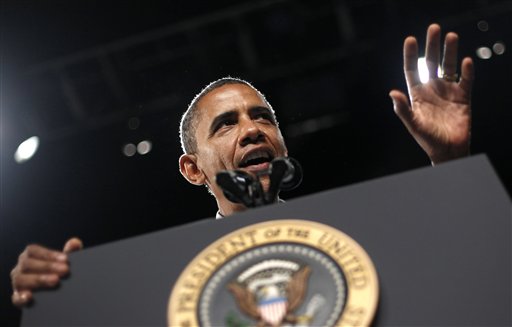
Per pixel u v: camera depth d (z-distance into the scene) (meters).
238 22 9.59
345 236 2.07
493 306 1.90
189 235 2.23
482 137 10.02
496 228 2.04
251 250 2.09
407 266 2.01
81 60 9.38
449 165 2.22
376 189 2.22
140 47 9.56
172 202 9.86
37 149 9.52
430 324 1.90
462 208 2.11
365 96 9.92
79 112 9.56
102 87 9.61
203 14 9.52
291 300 1.94
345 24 9.73
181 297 2.02
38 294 2.18
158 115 9.66
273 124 3.85
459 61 9.80
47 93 9.47
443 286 1.96
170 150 9.64
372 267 1.98
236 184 2.54
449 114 3.08
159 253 2.20
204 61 9.68
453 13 9.66
